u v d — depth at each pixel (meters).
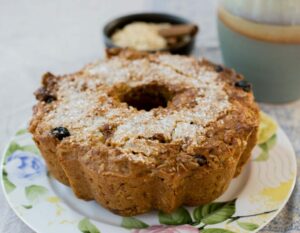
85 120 0.49
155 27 0.78
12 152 0.54
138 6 0.92
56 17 0.90
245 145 0.48
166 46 0.74
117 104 0.51
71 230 0.46
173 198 0.46
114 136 0.47
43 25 0.87
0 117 0.65
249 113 0.51
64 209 0.48
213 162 0.46
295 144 0.59
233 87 0.54
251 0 0.59
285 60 0.60
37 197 0.49
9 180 0.51
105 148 0.46
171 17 0.79
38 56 0.78
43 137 0.48
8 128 0.62
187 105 0.51
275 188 0.50
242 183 0.51
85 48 0.80
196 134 0.47
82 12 0.91
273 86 0.64
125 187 0.46
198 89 0.53
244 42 0.62
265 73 0.63
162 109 0.51
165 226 0.47
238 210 0.48
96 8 0.92
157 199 0.47
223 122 0.49
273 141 0.55
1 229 0.49
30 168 0.53
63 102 0.52
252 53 0.62
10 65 0.76
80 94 0.53
